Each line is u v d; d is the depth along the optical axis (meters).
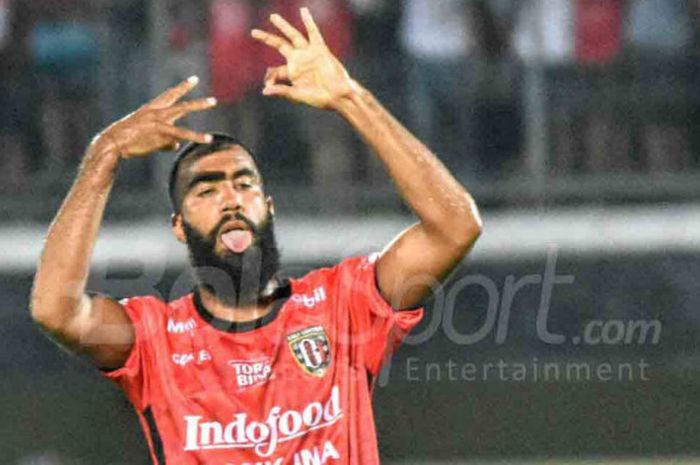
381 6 44.91
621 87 44.88
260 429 17.47
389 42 44.47
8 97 44.22
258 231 17.64
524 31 44.31
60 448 40.56
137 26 43.88
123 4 44.00
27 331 41.19
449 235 17.45
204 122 43.00
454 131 43.81
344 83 17.12
